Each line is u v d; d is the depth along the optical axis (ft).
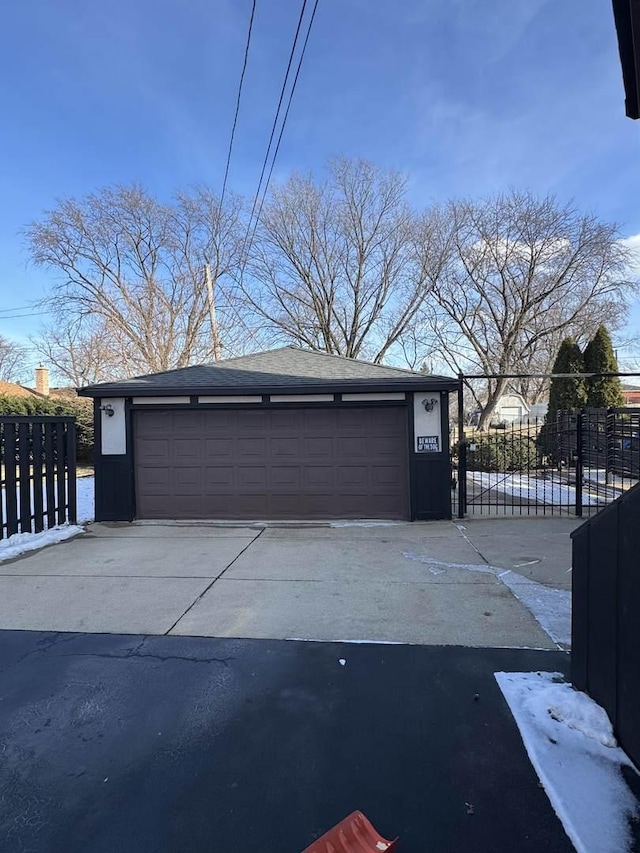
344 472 28.94
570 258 75.77
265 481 29.19
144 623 13.98
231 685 10.61
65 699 10.15
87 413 66.08
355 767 8.04
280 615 14.44
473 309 81.71
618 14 7.76
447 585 17.02
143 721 9.37
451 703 9.79
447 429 28.48
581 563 9.59
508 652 11.96
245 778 7.84
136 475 29.71
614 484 40.40
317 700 9.98
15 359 138.41
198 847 6.57
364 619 14.08
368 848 6.35
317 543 23.26
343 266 88.38
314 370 31.40
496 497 33.78
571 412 45.70
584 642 9.48
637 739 7.64
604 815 6.85
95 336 95.55
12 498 23.53
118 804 7.34
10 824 6.98
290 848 6.55
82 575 18.71
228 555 21.35
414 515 28.35
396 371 30.83
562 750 8.20
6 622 14.19
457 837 6.63
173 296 95.50
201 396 29.09
